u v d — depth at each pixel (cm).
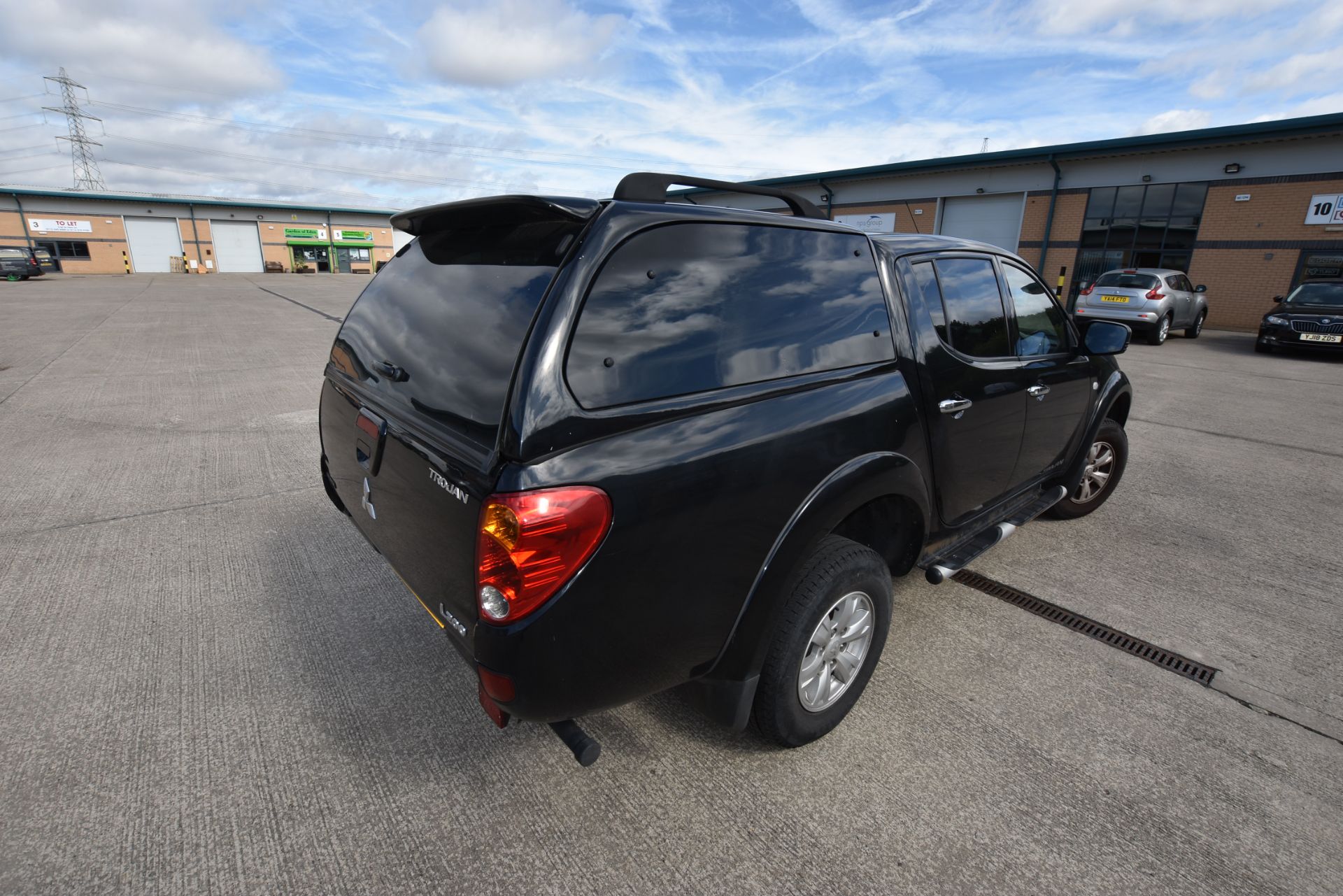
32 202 4525
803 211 238
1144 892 174
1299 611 317
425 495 179
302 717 233
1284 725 239
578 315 159
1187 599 326
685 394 172
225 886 171
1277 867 182
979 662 274
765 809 199
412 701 243
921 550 252
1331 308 1184
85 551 354
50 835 184
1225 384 924
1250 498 468
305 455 520
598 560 155
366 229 5888
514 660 154
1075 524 419
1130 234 1866
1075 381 334
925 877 177
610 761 217
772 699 201
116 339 1177
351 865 178
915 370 234
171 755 215
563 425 152
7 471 474
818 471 193
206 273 5016
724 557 176
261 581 326
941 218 2272
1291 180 1589
